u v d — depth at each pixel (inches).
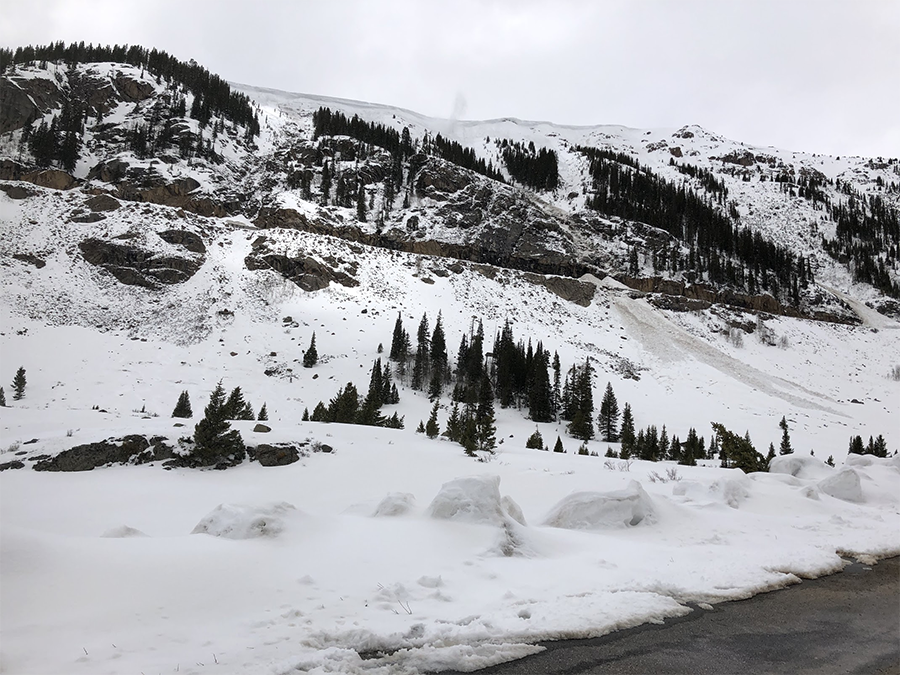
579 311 3516.2
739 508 489.1
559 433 2165.4
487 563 292.0
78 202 3056.1
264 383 2018.9
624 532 391.2
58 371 1815.9
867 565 331.9
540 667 185.2
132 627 189.3
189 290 2623.0
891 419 2444.6
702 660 194.1
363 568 269.7
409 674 176.9
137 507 524.7
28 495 547.8
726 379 2807.6
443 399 2305.6
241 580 237.8
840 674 185.9
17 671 154.0
